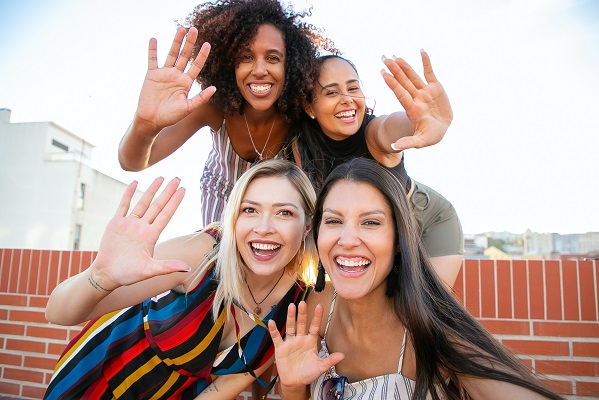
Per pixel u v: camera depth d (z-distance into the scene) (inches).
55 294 31.6
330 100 41.1
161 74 32.1
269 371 43.0
